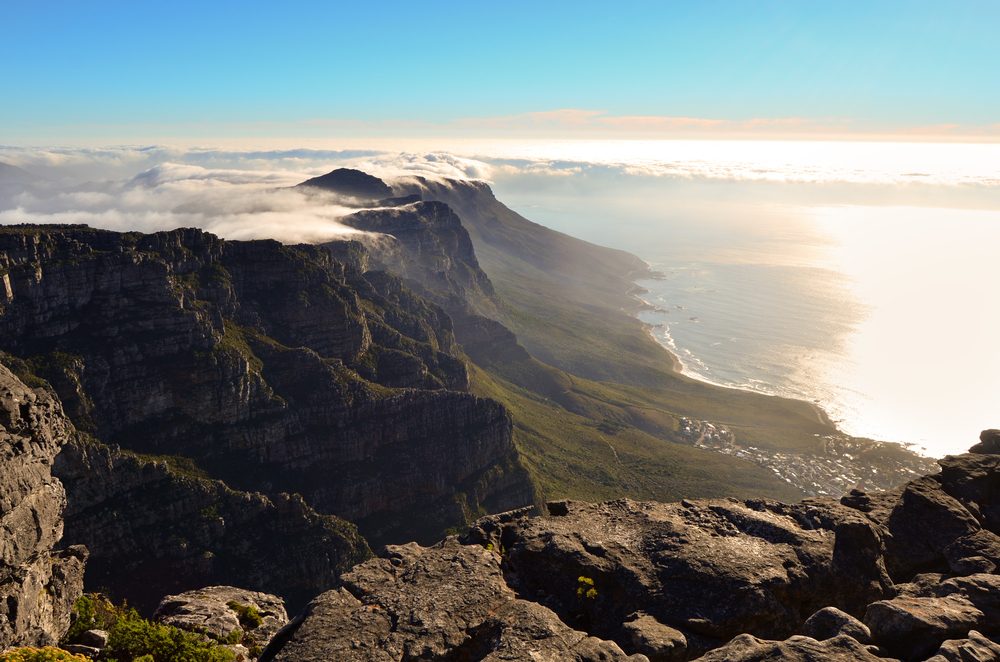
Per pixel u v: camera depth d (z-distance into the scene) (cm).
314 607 2605
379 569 2889
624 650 2475
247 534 13712
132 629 4466
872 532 3016
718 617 2608
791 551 2942
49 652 3653
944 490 3619
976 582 2698
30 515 4497
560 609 2758
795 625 2675
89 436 12725
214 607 5731
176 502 13188
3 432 4434
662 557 2911
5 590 4334
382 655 2325
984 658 2116
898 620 2434
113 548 12444
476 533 3325
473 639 2477
